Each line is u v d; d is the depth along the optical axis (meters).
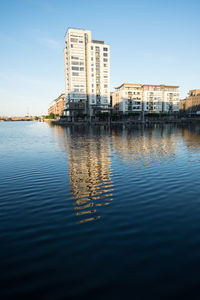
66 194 12.34
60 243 7.27
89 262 6.23
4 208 10.52
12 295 5.08
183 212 9.70
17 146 36.12
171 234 7.77
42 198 11.79
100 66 117.38
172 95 140.88
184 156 23.92
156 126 104.31
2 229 8.39
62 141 42.34
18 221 9.06
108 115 122.44
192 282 5.39
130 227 8.34
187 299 4.88
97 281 5.47
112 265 6.07
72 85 114.19
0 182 15.09
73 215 9.54
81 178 15.59
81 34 112.19
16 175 16.88
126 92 130.38
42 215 9.61
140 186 13.55
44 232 8.08
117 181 14.68
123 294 5.03
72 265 6.11
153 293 5.06
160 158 22.83
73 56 112.19
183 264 6.09
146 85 134.38
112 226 8.45
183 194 12.05
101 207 10.40
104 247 6.99
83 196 11.98
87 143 37.72
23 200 11.55
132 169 17.98
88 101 122.56
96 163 20.59
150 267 5.97
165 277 5.58
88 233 7.92
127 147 31.67
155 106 137.25
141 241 7.31
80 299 4.91
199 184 13.80
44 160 22.81
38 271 5.90
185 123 128.12
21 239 7.60
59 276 5.68
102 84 119.44
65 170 18.09
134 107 133.50
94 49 114.69
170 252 6.67
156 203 10.81
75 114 127.19
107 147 31.94
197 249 6.81
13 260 6.40
